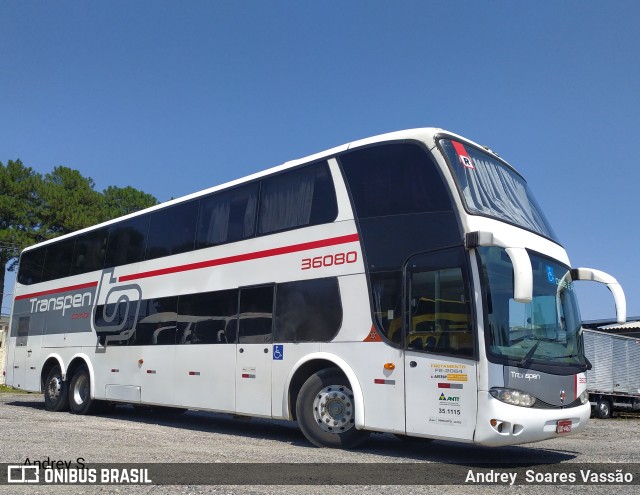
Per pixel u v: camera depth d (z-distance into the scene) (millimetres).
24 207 36656
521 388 7320
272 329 9562
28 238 35438
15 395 24141
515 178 9422
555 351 7949
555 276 8562
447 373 7512
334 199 9141
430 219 8039
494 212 8219
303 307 9195
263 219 10195
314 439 8789
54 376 14648
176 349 11258
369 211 8672
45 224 37125
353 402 8531
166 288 11828
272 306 9641
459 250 7691
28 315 16078
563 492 6246
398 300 8133
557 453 9156
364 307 8445
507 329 7477
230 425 12484
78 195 38906
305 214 9508
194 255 11352
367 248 8570
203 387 10570
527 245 8297
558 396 7672
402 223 8297
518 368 7367
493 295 7488
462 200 7855
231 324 10266
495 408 7102
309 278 9203
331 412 8727
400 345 7992
